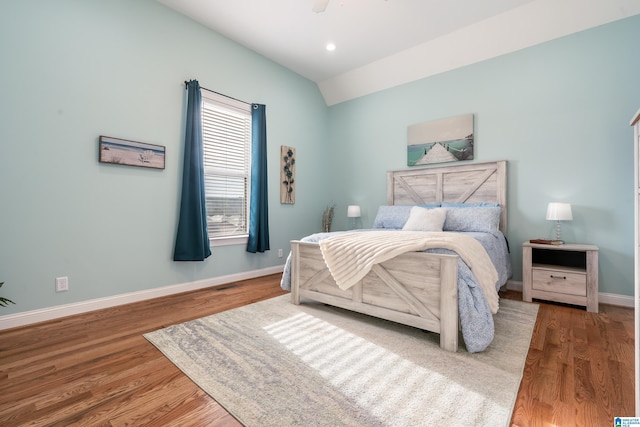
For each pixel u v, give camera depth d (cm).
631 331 216
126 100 276
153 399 138
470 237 242
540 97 319
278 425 121
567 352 183
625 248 277
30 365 167
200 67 332
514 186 335
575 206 300
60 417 125
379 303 218
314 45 375
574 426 119
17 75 221
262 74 399
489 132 351
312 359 174
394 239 220
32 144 228
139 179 287
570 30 299
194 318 242
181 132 317
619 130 280
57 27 238
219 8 306
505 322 234
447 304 184
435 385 147
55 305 240
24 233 226
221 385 148
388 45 372
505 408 129
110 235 269
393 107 432
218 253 354
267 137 409
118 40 271
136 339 202
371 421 122
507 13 309
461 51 358
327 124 507
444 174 382
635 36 272
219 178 361
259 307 269
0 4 214
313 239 272
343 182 490
